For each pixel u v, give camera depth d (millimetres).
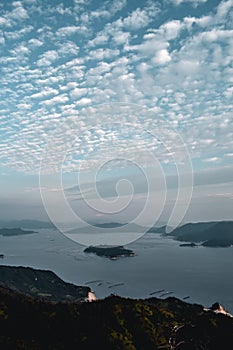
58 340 33844
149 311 40844
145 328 36469
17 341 32656
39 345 32438
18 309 39125
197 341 36656
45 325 35906
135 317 38125
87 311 38406
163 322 39625
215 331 38312
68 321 36625
